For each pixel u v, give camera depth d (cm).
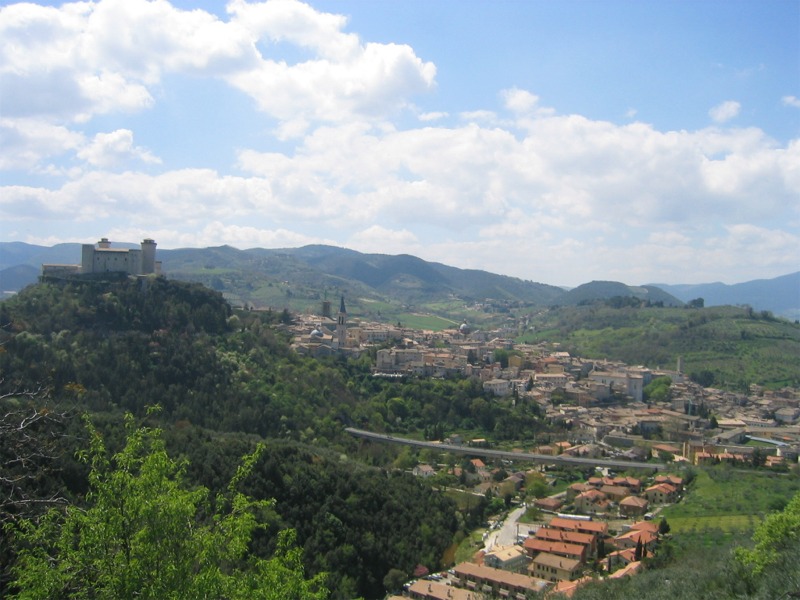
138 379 16138
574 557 10606
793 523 5194
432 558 11169
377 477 13238
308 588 3675
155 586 2967
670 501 14075
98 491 3250
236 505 3581
